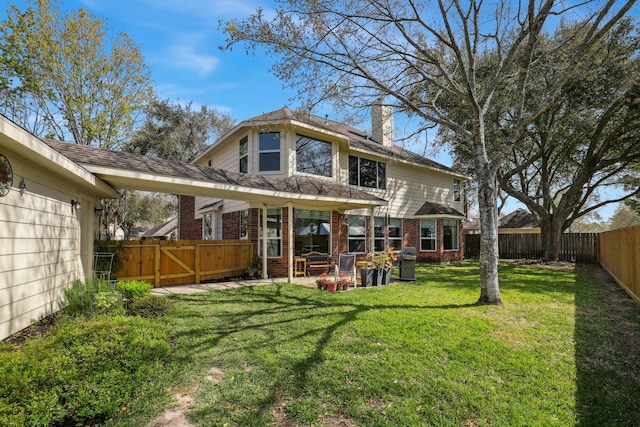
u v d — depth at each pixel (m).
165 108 21.84
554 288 9.20
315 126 12.07
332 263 13.00
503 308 6.64
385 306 6.78
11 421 2.41
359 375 3.68
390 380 3.58
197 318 5.85
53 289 5.92
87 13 14.59
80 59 14.83
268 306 6.78
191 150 23.42
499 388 3.47
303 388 3.41
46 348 3.42
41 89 14.42
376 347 4.48
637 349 4.54
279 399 3.22
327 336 4.90
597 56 11.98
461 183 21.66
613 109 13.20
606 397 3.31
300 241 12.31
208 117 24.97
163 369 3.79
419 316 5.94
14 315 4.57
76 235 7.23
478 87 12.36
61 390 2.78
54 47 14.08
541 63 10.41
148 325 4.77
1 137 3.62
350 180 14.56
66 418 2.77
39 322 5.26
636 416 3.00
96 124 15.88
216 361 4.03
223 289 8.84
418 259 17.73
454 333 5.05
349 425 2.83
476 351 4.38
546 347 4.59
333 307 6.69
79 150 6.75
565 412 3.05
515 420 2.93
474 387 3.48
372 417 2.94
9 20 13.25
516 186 24.77
